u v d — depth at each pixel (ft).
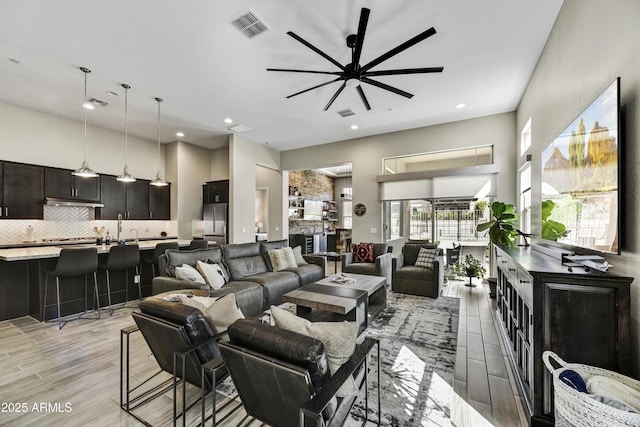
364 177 20.88
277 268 14.62
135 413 6.02
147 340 6.36
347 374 4.28
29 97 13.89
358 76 9.66
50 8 7.88
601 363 4.98
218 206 21.61
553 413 5.30
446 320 11.41
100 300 13.61
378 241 20.25
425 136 18.49
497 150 16.29
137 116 16.57
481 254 18.17
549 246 9.21
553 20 8.65
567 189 7.14
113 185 18.94
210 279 11.17
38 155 15.65
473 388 6.90
